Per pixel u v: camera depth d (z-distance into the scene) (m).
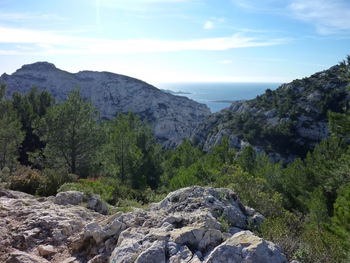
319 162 24.75
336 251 6.05
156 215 7.18
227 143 42.03
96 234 6.70
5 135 29.53
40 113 46.94
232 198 8.34
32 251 6.86
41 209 9.55
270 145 66.12
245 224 7.34
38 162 26.39
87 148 25.73
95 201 11.63
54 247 7.05
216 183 13.91
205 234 5.69
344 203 9.66
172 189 18.36
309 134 66.19
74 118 24.81
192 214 6.77
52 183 15.05
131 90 127.38
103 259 6.00
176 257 5.04
